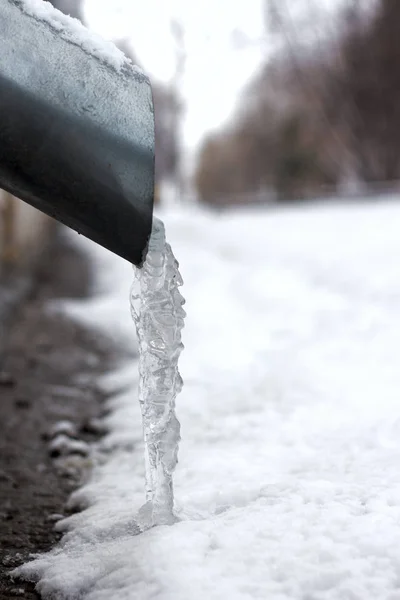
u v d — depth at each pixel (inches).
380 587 72.9
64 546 95.2
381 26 1008.9
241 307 285.9
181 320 88.5
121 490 112.2
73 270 438.0
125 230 79.4
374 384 164.2
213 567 77.6
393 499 92.4
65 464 131.3
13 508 112.3
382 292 294.4
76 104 76.2
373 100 1029.8
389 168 1089.4
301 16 1043.9
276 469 111.4
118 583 78.3
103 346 236.5
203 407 153.6
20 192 77.6
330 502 92.7
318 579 74.6
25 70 74.7
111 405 168.2
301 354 200.2
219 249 567.5
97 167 76.7
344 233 576.4
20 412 165.0
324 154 1336.1
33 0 79.3
